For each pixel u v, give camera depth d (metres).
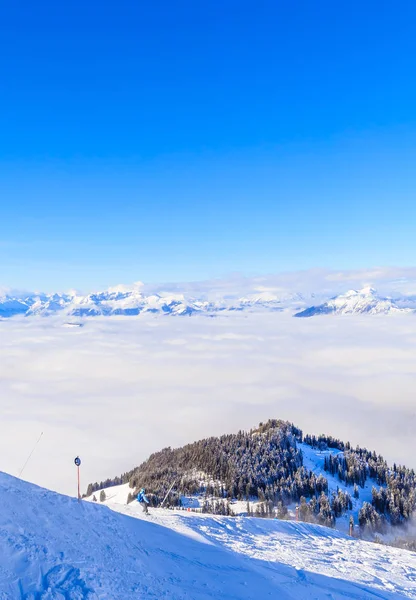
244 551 22.75
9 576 11.48
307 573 20.39
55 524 16.08
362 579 21.09
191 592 14.27
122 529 18.86
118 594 12.30
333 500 125.12
